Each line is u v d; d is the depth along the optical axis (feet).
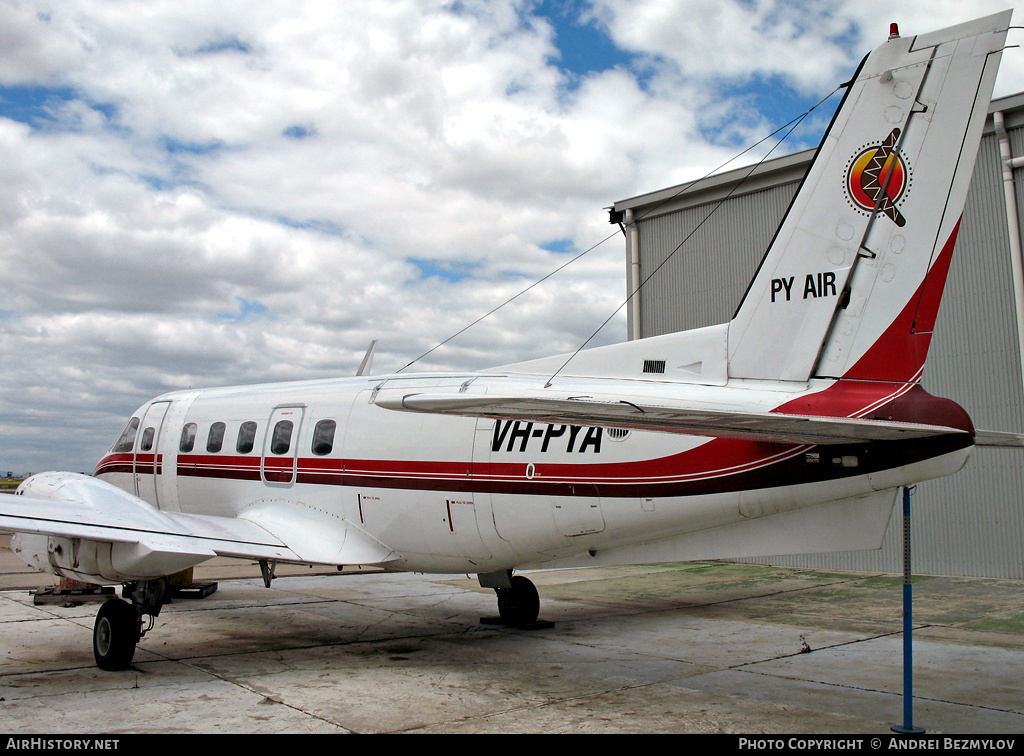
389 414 26.89
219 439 31.94
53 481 24.80
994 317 41.45
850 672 22.36
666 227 58.13
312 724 17.02
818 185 19.70
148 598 22.79
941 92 18.31
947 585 39.65
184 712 17.94
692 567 51.19
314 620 31.89
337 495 27.50
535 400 14.78
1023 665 23.24
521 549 24.08
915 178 18.44
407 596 39.34
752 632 29.12
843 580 43.34
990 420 41.27
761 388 19.77
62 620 30.71
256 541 25.12
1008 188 40.50
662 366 21.74
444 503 24.81
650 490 21.06
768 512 19.83
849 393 18.65
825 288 19.29
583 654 25.03
